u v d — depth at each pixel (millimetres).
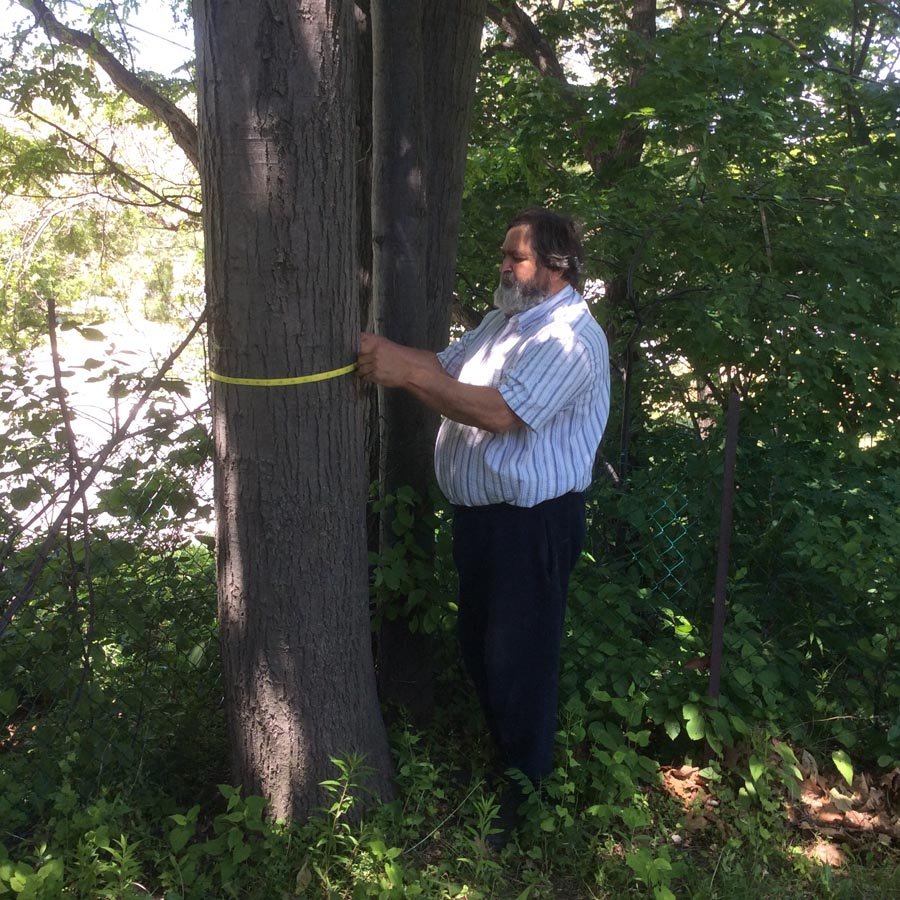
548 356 2469
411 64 2854
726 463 3064
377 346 2408
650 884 2322
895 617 3348
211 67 2121
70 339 3631
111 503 2639
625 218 4457
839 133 5320
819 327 4102
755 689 3260
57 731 2682
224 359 2312
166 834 2557
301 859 2432
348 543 2498
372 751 2650
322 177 2207
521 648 2645
